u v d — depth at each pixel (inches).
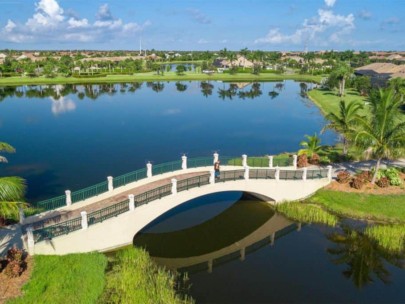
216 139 2352.4
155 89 4813.0
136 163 1813.5
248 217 1238.9
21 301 718.5
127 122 2819.9
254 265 952.3
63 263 855.1
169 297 775.7
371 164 1551.4
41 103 3639.3
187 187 1145.4
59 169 1697.8
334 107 3304.6
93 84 5260.8
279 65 7514.8
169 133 2488.9
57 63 6112.2
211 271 926.4
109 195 1124.5
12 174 1624.0
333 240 1080.2
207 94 4407.0
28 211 1123.3
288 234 1122.7
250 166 1523.1
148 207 1033.5
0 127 2598.4
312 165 1539.1
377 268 935.7
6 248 871.7
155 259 978.7
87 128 2596.0
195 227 1167.6
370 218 1184.2
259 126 2743.6
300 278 887.1
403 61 7244.1
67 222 946.1
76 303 731.4
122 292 788.6
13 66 5979.3
